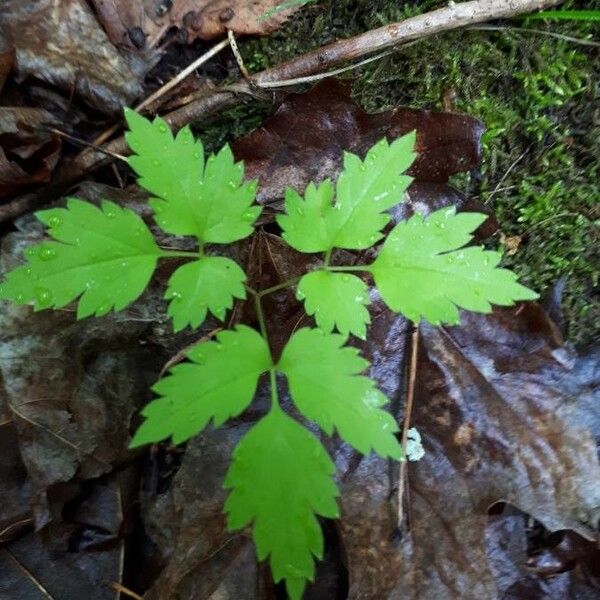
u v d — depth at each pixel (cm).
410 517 13
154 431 10
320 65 14
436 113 13
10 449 13
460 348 14
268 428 11
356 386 11
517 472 13
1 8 14
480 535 13
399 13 15
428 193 14
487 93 15
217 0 14
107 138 15
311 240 12
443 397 14
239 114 15
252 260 14
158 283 14
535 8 14
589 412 13
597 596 13
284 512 10
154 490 14
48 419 13
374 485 13
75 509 14
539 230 15
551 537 14
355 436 11
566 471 13
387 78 15
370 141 14
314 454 10
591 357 14
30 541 13
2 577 13
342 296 12
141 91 14
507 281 12
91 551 14
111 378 14
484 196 15
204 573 13
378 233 12
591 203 15
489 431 13
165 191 12
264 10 14
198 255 12
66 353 14
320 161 14
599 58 15
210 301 12
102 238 12
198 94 14
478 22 14
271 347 14
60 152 14
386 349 14
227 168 12
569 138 15
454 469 13
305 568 10
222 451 13
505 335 14
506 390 13
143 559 14
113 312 14
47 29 14
